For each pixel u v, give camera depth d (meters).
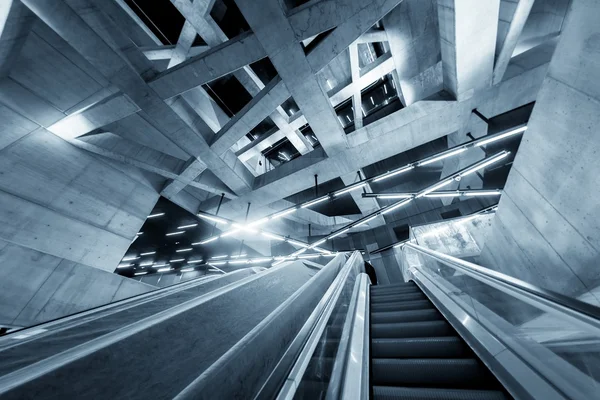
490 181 11.82
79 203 8.27
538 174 3.30
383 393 1.78
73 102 7.48
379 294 5.15
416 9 6.80
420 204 15.84
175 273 24.69
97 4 5.34
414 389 1.76
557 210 3.11
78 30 5.44
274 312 1.60
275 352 1.33
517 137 9.16
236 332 2.21
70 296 7.13
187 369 1.49
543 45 7.18
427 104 7.46
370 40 8.13
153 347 1.34
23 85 7.08
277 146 15.09
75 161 8.26
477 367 1.95
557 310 1.54
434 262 4.93
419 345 2.43
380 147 8.21
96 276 7.82
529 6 5.14
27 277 6.50
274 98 6.64
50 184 7.67
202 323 1.87
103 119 7.42
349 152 8.27
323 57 5.75
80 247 8.05
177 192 10.81
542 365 1.59
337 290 3.08
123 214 9.33
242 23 10.37
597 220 2.59
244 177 9.76
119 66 5.93
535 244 3.73
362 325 2.64
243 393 0.94
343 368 1.79
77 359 0.95
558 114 2.82
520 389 1.54
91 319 2.79
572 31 2.56
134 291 8.73
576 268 3.04
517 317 2.88
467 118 7.86
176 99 7.25
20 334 2.59
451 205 14.98
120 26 6.05
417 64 7.77
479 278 2.57
